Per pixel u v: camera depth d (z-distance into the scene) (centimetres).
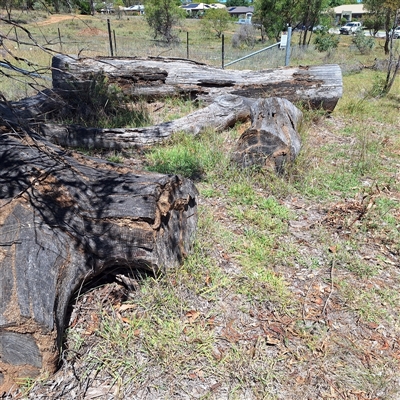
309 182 469
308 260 341
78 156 342
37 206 259
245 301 289
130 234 271
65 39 1545
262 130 462
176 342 250
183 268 307
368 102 864
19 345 213
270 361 244
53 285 226
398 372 245
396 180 494
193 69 759
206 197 429
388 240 371
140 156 537
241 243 354
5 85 782
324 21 2150
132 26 2775
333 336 266
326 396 228
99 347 241
